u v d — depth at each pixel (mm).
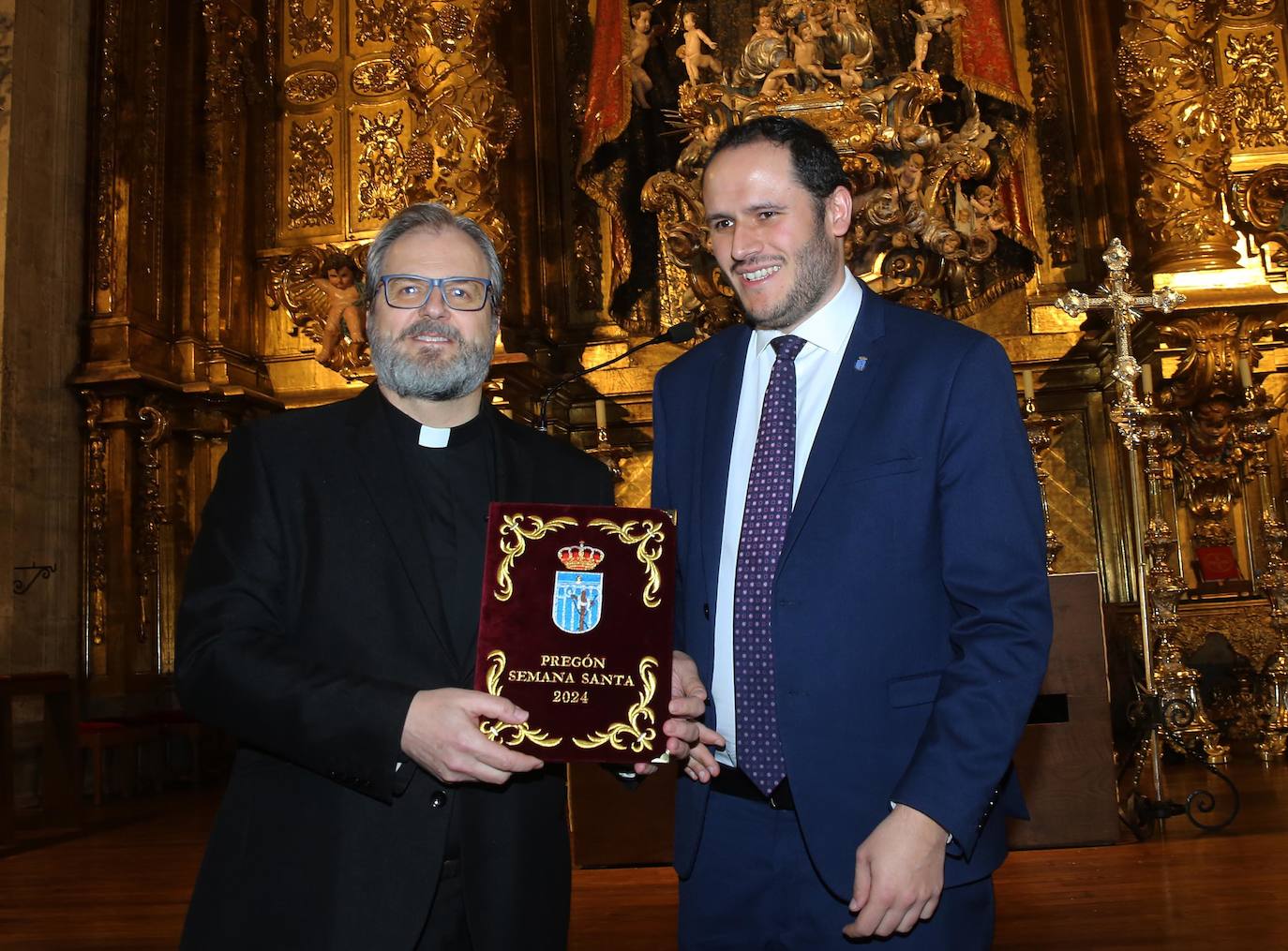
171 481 7461
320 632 1669
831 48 7801
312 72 8750
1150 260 7355
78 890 3982
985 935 1624
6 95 6957
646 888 3664
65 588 6934
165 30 7953
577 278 8984
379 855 1567
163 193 7777
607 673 1552
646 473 8461
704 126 7770
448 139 8000
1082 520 7902
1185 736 5375
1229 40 8078
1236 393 7098
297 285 8227
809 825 1607
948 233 7426
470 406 1930
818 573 1670
